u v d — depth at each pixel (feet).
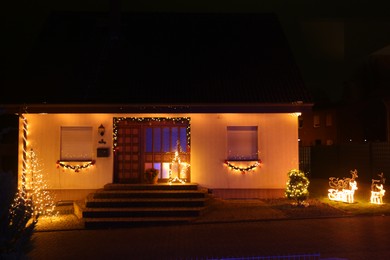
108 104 51.70
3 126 67.87
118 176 54.03
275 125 54.13
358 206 50.24
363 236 36.29
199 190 50.39
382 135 99.09
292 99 53.21
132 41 65.05
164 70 59.31
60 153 53.21
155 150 54.70
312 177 88.58
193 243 35.22
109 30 65.51
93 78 57.16
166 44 64.85
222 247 33.58
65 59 60.95
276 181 53.78
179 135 54.85
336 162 83.87
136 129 54.75
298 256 30.32
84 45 64.03
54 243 36.37
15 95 53.42
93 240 37.45
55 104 51.44
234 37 66.95
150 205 47.01
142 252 32.76
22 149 52.49
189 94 54.34
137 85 56.08
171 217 45.39
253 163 53.67
